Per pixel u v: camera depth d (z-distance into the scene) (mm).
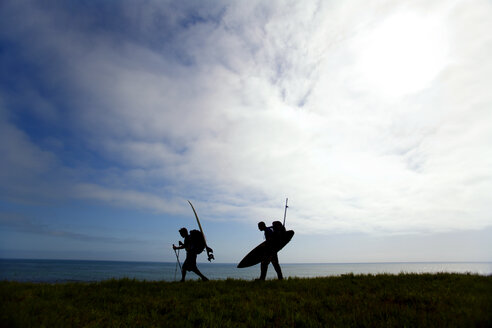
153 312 5586
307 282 9664
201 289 8406
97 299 6883
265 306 6047
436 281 8734
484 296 5680
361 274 11992
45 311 5281
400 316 4852
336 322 4711
